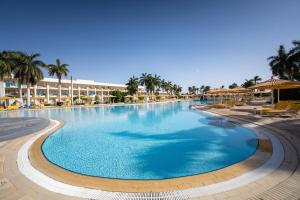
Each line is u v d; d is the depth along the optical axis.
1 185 4.07
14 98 34.16
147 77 64.56
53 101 48.47
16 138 8.66
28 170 4.91
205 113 18.53
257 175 4.25
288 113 13.48
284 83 13.12
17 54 33.44
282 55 37.59
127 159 6.46
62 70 40.22
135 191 3.81
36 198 3.55
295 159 5.07
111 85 68.75
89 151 7.38
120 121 15.36
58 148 7.73
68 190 3.86
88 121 15.49
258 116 13.20
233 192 3.60
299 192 3.50
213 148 7.41
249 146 7.27
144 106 35.88
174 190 3.80
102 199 3.52
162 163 6.04
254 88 15.84
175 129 11.38
